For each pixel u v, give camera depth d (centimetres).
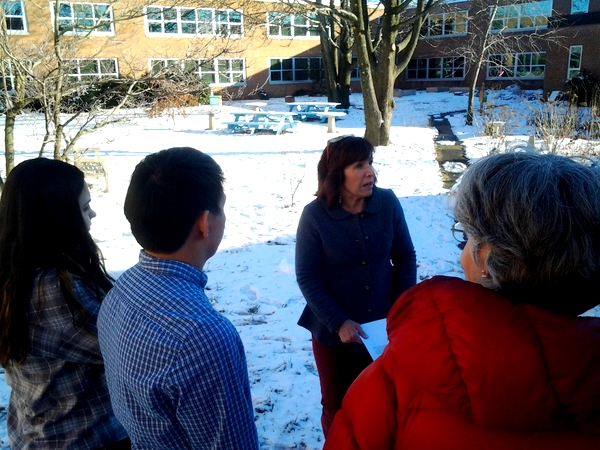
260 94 3659
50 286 163
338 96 2789
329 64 2706
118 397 141
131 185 144
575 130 1250
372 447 125
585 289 111
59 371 168
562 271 107
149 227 139
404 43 1547
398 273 268
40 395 168
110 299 148
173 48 2594
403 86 4094
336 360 260
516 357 100
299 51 3831
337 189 249
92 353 169
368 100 1518
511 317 104
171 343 128
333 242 252
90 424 172
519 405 100
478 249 121
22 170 170
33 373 167
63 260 167
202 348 129
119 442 178
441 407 113
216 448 131
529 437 104
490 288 119
